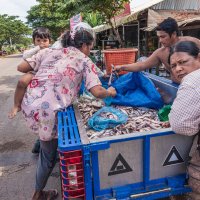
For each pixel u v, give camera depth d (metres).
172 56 1.84
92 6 6.27
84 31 2.25
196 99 1.53
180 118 1.57
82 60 2.17
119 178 1.71
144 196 1.75
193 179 1.74
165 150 1.75
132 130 1.96
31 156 3.81
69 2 6.25
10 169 3.46
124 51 3.87
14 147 4.14
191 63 1.77
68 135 1.71
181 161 1.82
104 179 1.67
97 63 6.77
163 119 2.20
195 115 1.55
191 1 8.48
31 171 3.39
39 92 2.19
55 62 2.21
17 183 3.14
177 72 1.82
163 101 2.86
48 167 2.44
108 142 1.57
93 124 2.02
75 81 2.21
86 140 1.59
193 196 1.82
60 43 2.38
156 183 1.80
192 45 1.78
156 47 9.19
